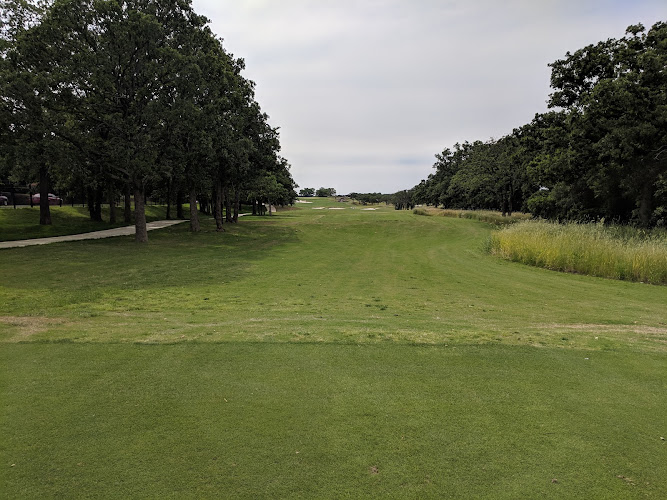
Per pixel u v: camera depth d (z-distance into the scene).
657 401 4.07
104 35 19.58
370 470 2.88
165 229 31.41
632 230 21.59
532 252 18.08
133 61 20.56
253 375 4.54
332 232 35.22
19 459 2.96
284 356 5.16
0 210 30.64
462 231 35.62
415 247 26.20
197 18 22.58
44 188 27.48
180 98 20.81
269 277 14.29
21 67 19.47
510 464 2.97
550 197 35.12
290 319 7.70
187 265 16.28
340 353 5.30
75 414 3.62
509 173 45.22
